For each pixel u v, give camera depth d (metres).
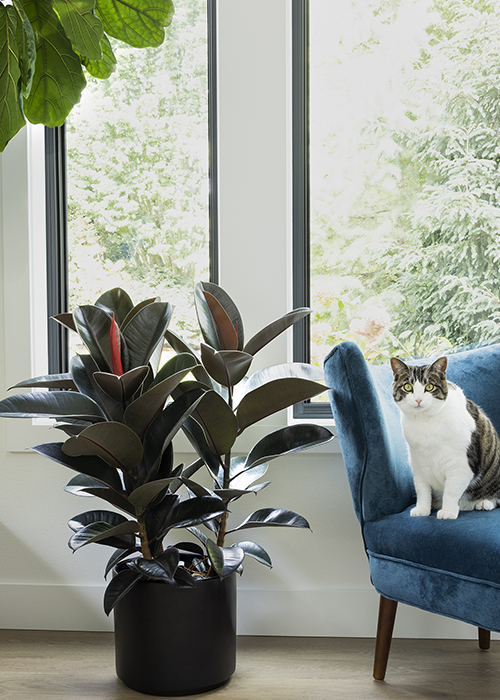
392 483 1.45
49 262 2.03
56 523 1.92
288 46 1.92
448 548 1.25
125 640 1.46
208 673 1.46
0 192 1.93
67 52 1.42
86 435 1.22
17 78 1.32
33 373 1.95
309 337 2.03
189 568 1.59
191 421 1.51
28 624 1.90
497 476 1.46
